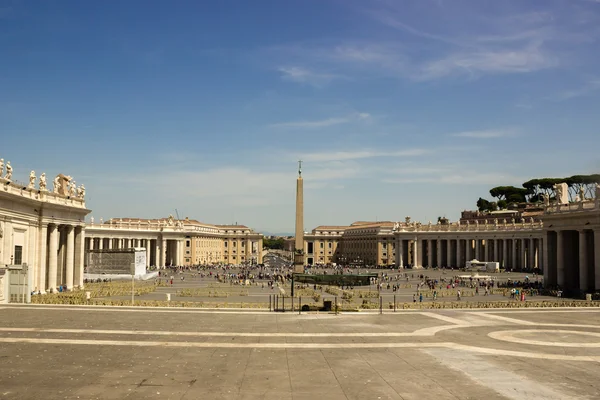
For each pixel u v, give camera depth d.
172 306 53.84
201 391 21.55
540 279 109.19
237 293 77.06
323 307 50.31
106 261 117.69
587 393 21.91
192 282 106.19
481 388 22.47
